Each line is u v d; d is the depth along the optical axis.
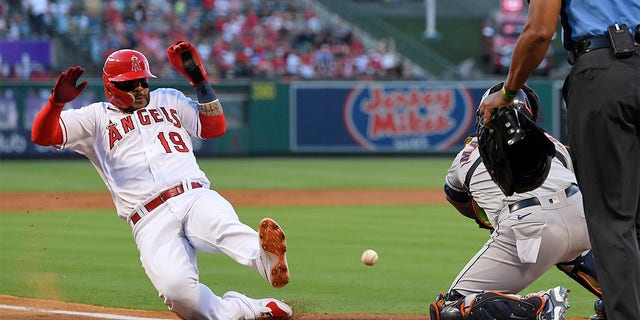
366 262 20.45
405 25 122.38
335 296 24.66
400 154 78.12
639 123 14.79
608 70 14.68
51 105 17.98
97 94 71.56
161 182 18.58
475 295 17.19
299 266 29.47
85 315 21.72
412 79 82.06
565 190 17.30
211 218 18.22
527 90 17.75
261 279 27.42
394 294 24.95
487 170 16.50
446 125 78.19
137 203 18.56
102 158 19.14
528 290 25.52
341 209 45.94
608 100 14.60
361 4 127.56
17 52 82.69
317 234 36.94
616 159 14.77
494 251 17.61
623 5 14.95
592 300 24.03
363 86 77.44
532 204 17.19
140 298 24.09
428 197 51.38
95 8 94.75
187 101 19.72
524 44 14.34
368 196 51.81
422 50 103.12
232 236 18.00
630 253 14.76
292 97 76.88
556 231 17.06
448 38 118.94
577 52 15.19
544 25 14.14
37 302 23.52
